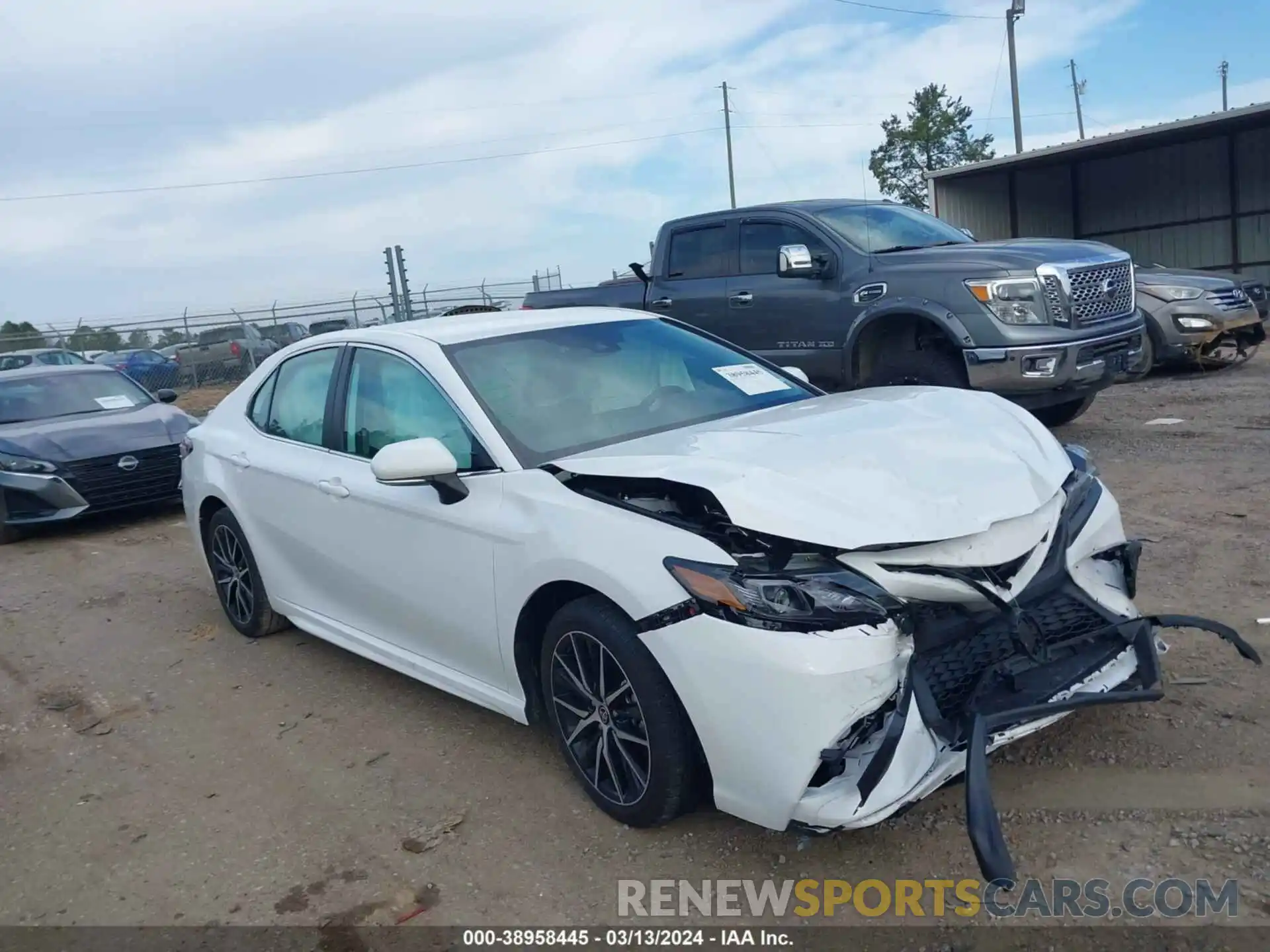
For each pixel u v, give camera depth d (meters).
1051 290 7.83
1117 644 3.45
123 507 9.12
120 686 5.33
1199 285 11.73
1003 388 7.85
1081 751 3.65
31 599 7.18
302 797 3.97
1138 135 19.81
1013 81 32.12
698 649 3.02
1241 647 3.57
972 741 2.90
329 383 4.89
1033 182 24.20
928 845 3.24
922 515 3.09
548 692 3.67
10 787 4.31
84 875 3.58
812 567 3.00
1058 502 3.44
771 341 9.12
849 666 2.88
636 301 10.16
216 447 5.65
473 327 4.61
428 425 4.21
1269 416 8.99
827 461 3.32
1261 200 21.52
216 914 3.29
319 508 4.72
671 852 3.36
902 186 43.38
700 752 3.23
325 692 4.98
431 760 4.16
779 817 2.96
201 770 4.29
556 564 3.44
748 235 9.33
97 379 10.48
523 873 3.33
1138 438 8.67
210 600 6.74
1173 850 3.07
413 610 4.23
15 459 8.80
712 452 3.48
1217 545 5.63
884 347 8.52
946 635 3.10
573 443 3.94
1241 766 3.46
